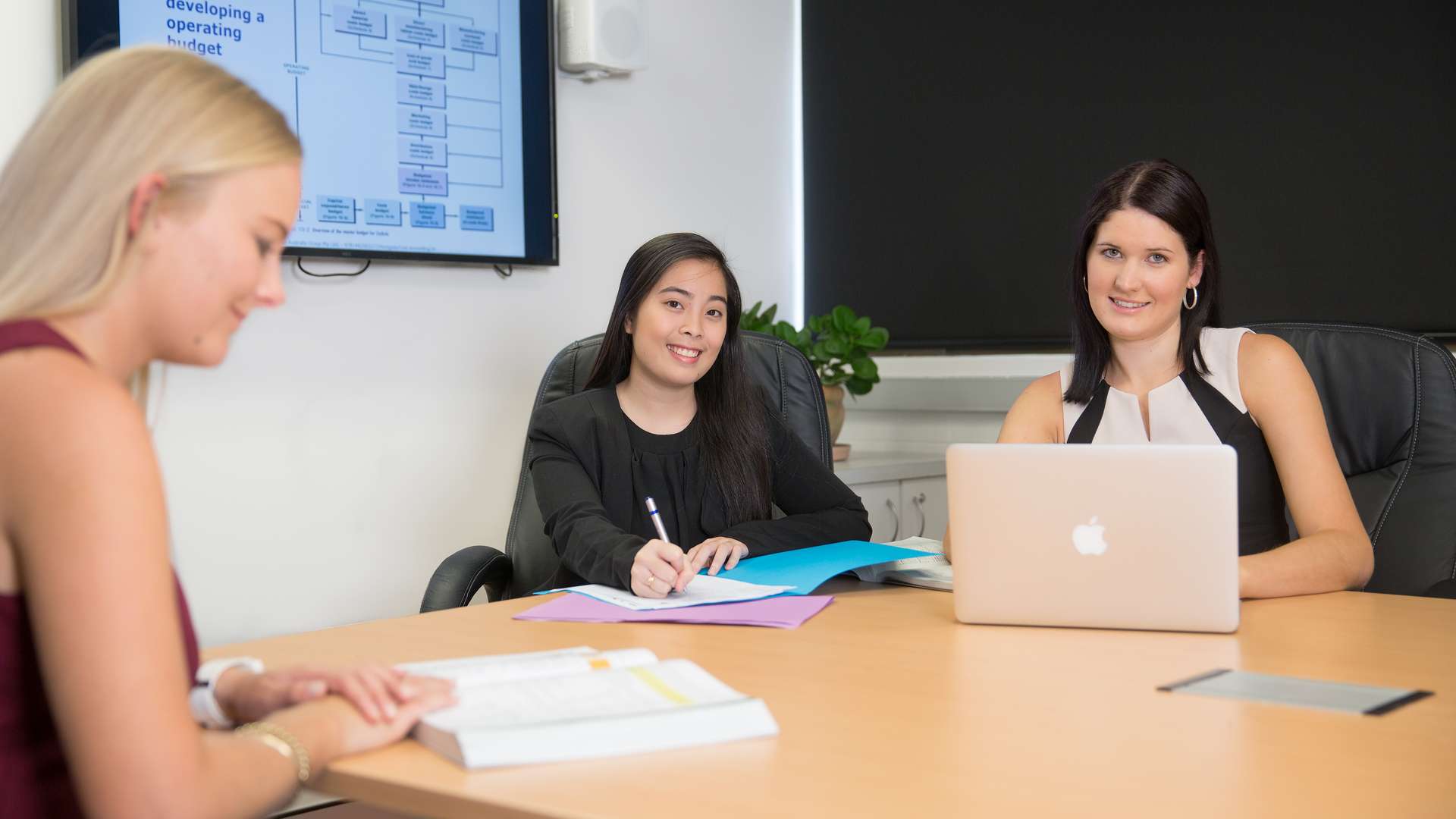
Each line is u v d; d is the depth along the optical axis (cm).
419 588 277
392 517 271
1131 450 138
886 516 319
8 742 86
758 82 363
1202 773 91
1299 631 139
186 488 238
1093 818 81
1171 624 139
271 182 92
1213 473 135
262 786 89
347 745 98
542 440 212
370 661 133
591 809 85
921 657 130
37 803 88
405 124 264
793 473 222
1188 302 202
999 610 145
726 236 353
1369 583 197
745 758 96
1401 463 201
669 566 165
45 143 88
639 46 307
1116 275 196
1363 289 286
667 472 214
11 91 216
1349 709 107
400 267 270
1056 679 120
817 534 204
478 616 159
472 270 284
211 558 243
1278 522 193
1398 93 278
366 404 266
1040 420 213
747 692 116
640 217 324
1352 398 205
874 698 114
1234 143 303
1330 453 186
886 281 367
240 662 111
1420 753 94
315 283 255
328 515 260
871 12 363
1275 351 194
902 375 367
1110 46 322
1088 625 142
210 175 88
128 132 87
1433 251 275
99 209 87
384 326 268
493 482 291
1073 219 330
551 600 168
